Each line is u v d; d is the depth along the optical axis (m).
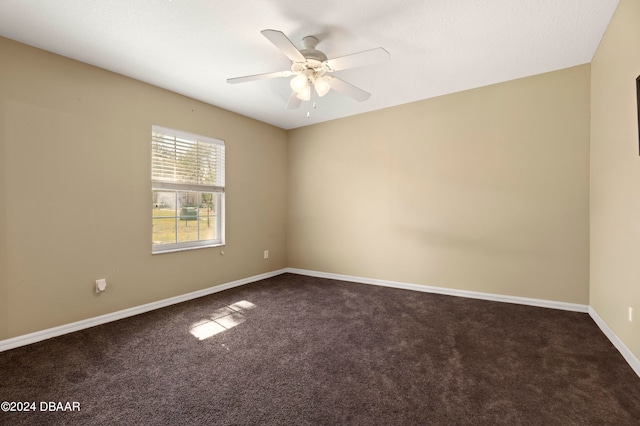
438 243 3.67
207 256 3.70
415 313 2.99
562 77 2.97
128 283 2.94
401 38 2.38
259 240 4.46
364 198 4.21
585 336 2.41
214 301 3.40
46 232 2.43
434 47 2.52
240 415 1.52
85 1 1.90
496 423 1.46
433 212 3.70
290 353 2.17
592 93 2.79
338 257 4.47
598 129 2.61
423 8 2.02
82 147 2.63
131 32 2.24
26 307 2.32
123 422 1.46
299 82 2.36
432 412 1.54
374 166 4.12
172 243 3.40
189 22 2.14
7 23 2.09
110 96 2.82
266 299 3.46
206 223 3.78
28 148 2.34
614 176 2.24
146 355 2.13
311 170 4.71
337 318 2.87
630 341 1.96
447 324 2.71
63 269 2.52
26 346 2.27
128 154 2.94
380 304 3.27
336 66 2.20
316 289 3.89
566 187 2.98
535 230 3.13
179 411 1.54
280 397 1.66
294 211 4.92
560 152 3.00
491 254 3.36
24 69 2.32
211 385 1.77
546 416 1.50
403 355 2.14
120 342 2.34
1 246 2.21
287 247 4.98
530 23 2.20
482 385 1.77
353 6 1.99
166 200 3.35
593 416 1.50
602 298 2.52
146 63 2.70
